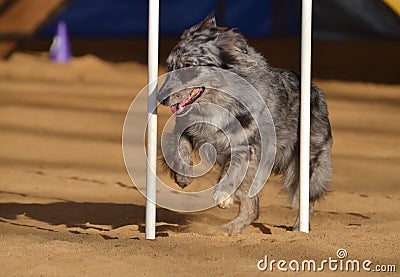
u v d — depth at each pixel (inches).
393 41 1838.1
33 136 916.6
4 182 673.6
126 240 438.3
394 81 1407.5
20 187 652.1
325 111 501.4
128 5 1951.3
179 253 409.7
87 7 1925.4
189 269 379.2
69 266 381.4
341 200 620.1
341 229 483.8
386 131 971.3
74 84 1337.4
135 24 1956.2
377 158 817.5
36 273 371.9
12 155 805.9
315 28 1884.8
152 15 421.1
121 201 598.9
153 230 441.4
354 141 904.9
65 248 412.5
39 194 623.2
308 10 445.1
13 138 901.8
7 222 510.0
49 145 864.3
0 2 1700.3
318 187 502.3
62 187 655.1
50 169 737.0
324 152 500.4
